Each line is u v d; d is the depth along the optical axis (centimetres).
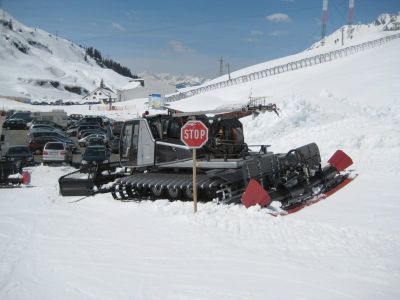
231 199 1125
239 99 5722
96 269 718
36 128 4209
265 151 1419
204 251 775
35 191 1575
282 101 2789
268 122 2483
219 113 1336
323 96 3047
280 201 1111
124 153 1432
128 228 958
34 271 725
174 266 712
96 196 1407
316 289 602
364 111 2731
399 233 824
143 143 1370
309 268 675
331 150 1905
